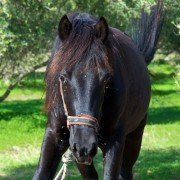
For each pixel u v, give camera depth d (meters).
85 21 5.50
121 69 5.89
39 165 5.90
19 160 13.45
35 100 26.34
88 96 5.11
